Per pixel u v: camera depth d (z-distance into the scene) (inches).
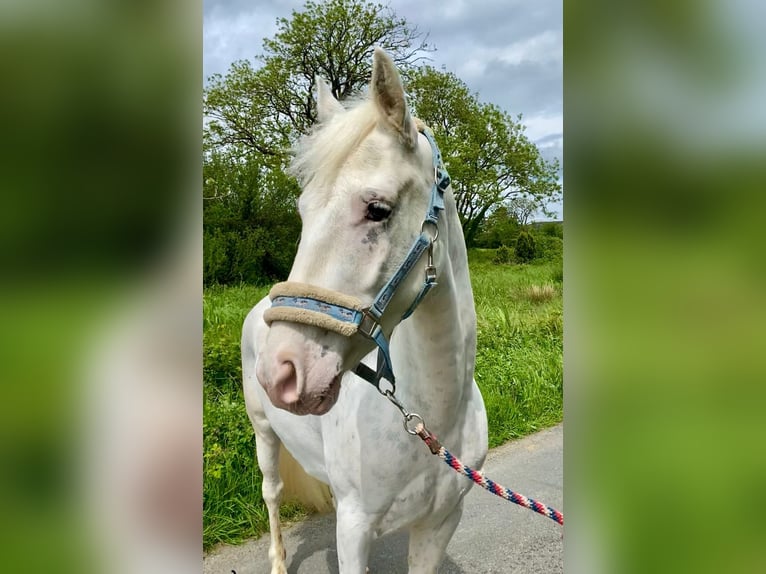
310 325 50.8
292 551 119.3
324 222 53.2
